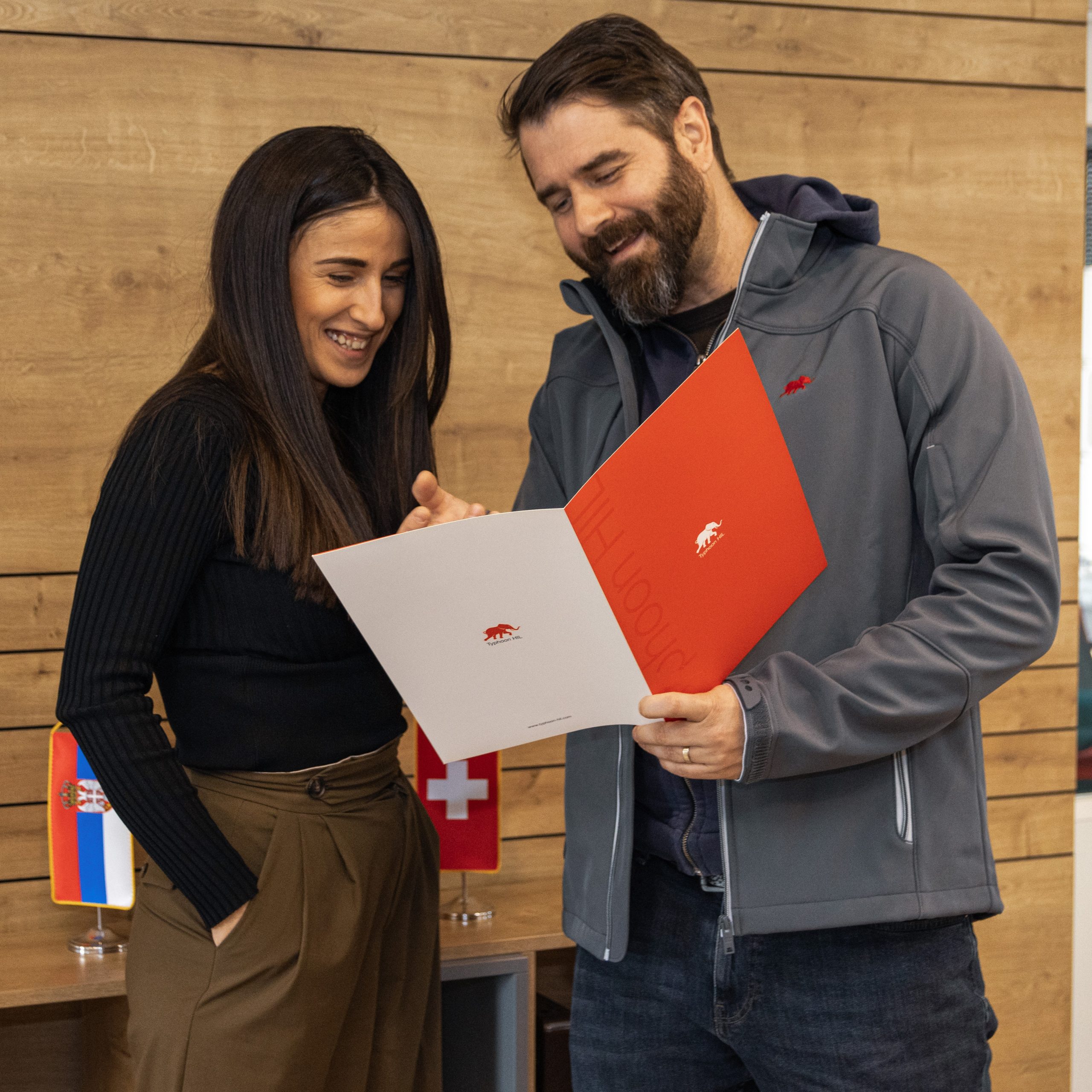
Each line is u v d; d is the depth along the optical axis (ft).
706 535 3.90
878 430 4.31
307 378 4.45
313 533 4.30
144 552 4.12
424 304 4.78
